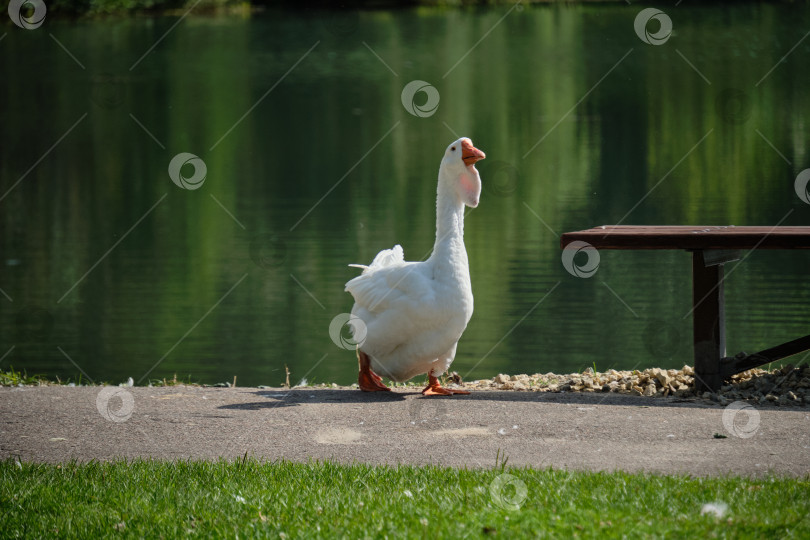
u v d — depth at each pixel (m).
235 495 5.38
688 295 14.40
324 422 7.02
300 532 4.79
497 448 6.25
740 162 24.36
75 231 20.02
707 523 4.64
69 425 7.06
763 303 13.38
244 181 24.95
